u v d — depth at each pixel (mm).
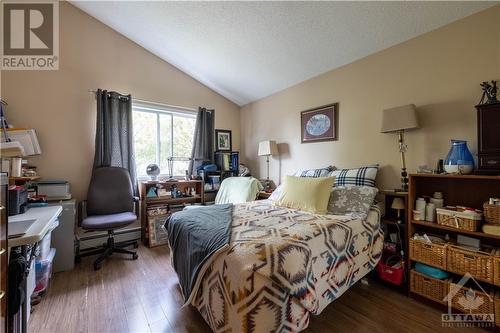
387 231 2166
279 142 3623
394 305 1715
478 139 1581
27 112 2547
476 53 1773
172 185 3477
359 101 2557
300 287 1119
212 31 2645
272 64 3008
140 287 1975
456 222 1613
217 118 4117
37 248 1596
